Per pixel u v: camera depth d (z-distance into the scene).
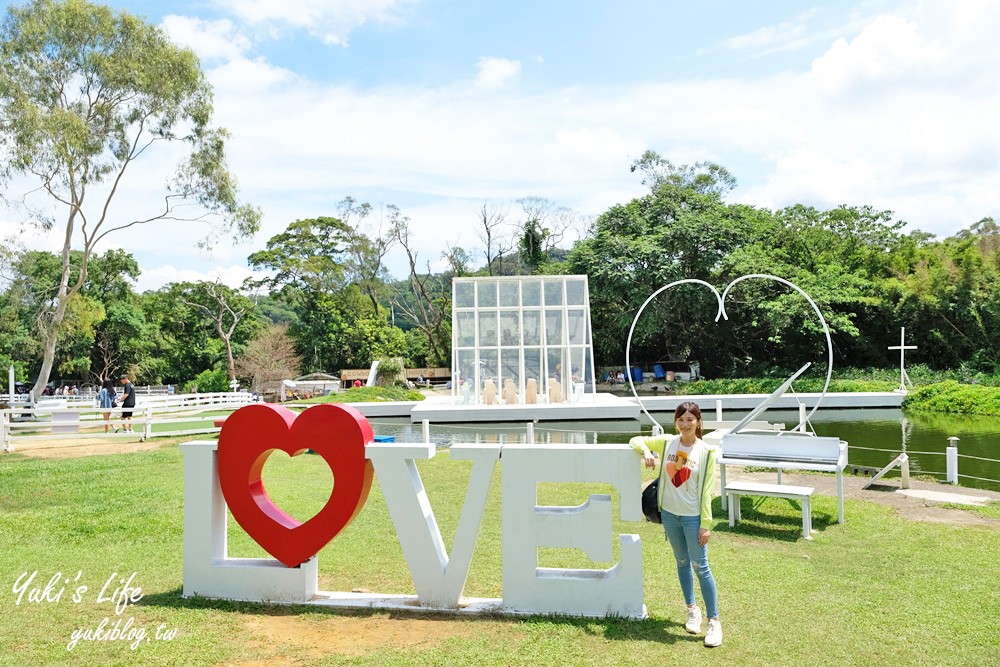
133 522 7.88
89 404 32.72
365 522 7.98
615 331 36.81
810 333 31.89
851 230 38.16
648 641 4.46
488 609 4.98
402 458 5.07
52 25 20.83
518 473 4.98
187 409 25.47
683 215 35.91
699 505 4.56
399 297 55.47
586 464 4.93
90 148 21.30
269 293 50.75
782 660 4.18
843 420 20.48
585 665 4.10
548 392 24.03
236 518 5.30
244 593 5.27
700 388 29.06
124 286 46.88
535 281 25.72
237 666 4.14
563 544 4.95
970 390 21.97
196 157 23.28
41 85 21.19
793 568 6.11
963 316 30.30
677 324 36.28
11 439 14.77
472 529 5.01
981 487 10.20
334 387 38.75
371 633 4.63
